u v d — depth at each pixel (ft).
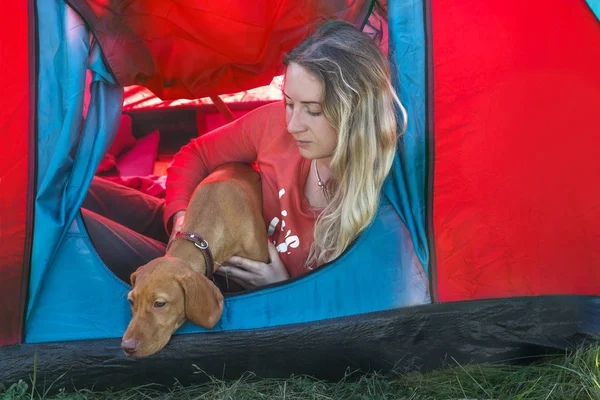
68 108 7.99
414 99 8.13
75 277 8.37
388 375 8.54
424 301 8.44
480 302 8.47
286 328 8.21
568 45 8.18
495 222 8.41
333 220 8.23
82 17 7.78
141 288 7.50
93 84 8.16
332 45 7.64
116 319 8.30
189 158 9.55
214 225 8.35
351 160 7.91
